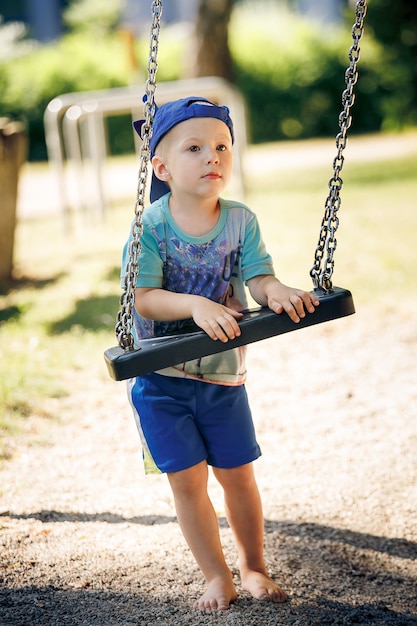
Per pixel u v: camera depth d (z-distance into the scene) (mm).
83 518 2971
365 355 4727
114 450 3580
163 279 2367
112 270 6703
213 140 2250
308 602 2496
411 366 4527
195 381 2348
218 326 2145
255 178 11617
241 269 2412
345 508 3115
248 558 2516
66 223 8188
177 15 25234
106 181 12523
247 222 2393
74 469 3393
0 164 6266
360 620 2426
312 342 4996
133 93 8258
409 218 8117
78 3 23828
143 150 2084
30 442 3627
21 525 2883
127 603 2426
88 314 5438
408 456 3502
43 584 2520
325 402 4090
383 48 15539
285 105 18266
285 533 2930
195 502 2365
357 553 2830
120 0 23250
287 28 18609
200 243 2336
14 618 2326
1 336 5070
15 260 7328
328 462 3475
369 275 6176
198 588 2516
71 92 17453
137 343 2320
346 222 8109
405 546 2885
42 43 25234
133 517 2996
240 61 18078
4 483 3242
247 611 2361
